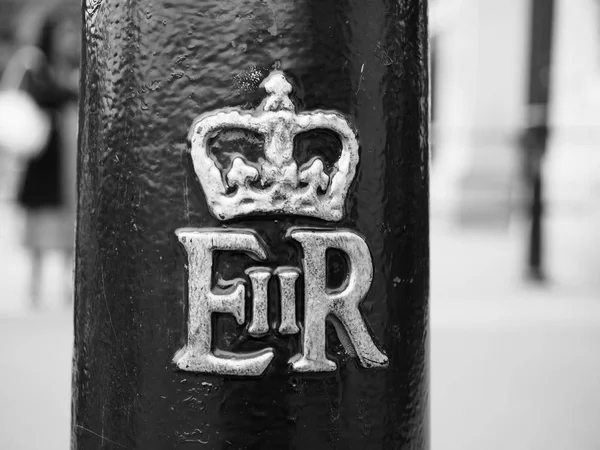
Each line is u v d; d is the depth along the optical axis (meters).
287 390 1.04
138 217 1.07
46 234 6.36
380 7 1.10
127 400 1.09
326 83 1.06
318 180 1.05
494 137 12.52
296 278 1.03
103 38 1.11
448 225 12.88
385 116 1.10
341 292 1.06
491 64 12.49
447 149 13.30
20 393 4.06
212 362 1.03
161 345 1.06
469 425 3.58
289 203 1.04
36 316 5.89
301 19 1.05
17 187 6.38
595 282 7.22
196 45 1.04
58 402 3.94
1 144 6.22
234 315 1.03
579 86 7.90
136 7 1.07
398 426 1.13
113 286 1.10
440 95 14.55
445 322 5.64
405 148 1.13
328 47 1.06
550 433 3.48
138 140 1.07
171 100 1.05
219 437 1.04
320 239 1.04
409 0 1.14
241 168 1.03
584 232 7.46
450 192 12.82
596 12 7.76
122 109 1.09
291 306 1.03
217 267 1.04
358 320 1.06
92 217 1.14
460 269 8.20
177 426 1.06
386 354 1.11
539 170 7.34
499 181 12.50
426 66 1.19
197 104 1.05
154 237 1.06
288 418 1.04
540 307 6.19
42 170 6.30
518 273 7.87
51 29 6.30
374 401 1.09
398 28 1.12
